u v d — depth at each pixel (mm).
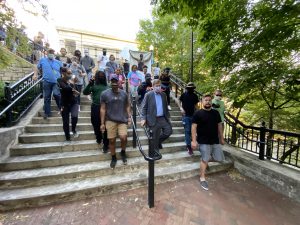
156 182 3402
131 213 2596
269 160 3908
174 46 14445
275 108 7234
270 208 2855
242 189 3396
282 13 3520
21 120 4172
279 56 4328
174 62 12648
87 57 6762
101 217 2496
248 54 4375
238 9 3912
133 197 2967
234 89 5012
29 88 4523
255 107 8422
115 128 3350
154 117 3764
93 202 2807
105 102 3369
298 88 4453
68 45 14680
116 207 2715
